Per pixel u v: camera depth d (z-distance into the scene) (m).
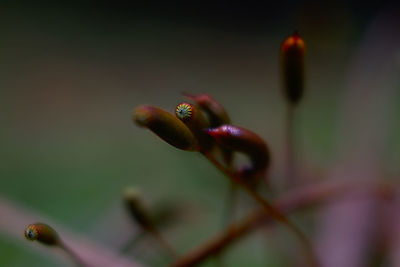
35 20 0.18
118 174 0.10
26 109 0.12
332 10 0.09
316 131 0.11
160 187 0.09
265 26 0.20
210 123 0.05
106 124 0.12
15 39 0.17
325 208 0.07
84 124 0.12
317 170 0.09
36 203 0.09
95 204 0.09
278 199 0.06
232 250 0.07
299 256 0.06
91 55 0.16
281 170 0.07
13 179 0.10
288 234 0.06
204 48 0.18
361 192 0.07
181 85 0.15
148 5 0.20
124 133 0.11
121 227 0.07
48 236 0.05
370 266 0.07
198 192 0.09
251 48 0.19
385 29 0.10
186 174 0.09
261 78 0.16
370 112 0.09
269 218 0.06
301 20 0.09
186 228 0.08
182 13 0.20
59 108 0.13
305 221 0.07
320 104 0.12
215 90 0.15
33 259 0.07
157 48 0.18
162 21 0.20
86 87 0.14
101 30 0.18
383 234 0.07
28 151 0.10
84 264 0.05
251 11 0.20
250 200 0.06
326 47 0.09
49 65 0.15
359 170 0.08
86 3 0.19
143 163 0.10
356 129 0.09
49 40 0.17
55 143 0.11
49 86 0.14
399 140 0.09
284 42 0.05
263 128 0.11
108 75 0.15
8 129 0.11
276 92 0.14
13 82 0.14
